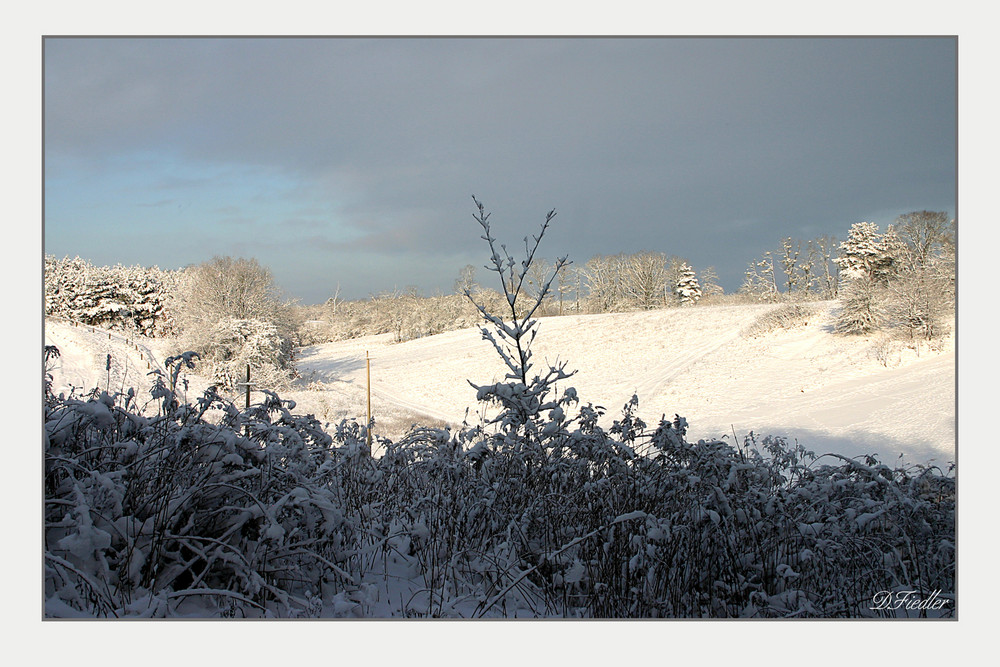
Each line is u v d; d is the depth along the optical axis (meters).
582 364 51.50
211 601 3.75
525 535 4.67
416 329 81.25
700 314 63.00
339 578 4.26
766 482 5.44
